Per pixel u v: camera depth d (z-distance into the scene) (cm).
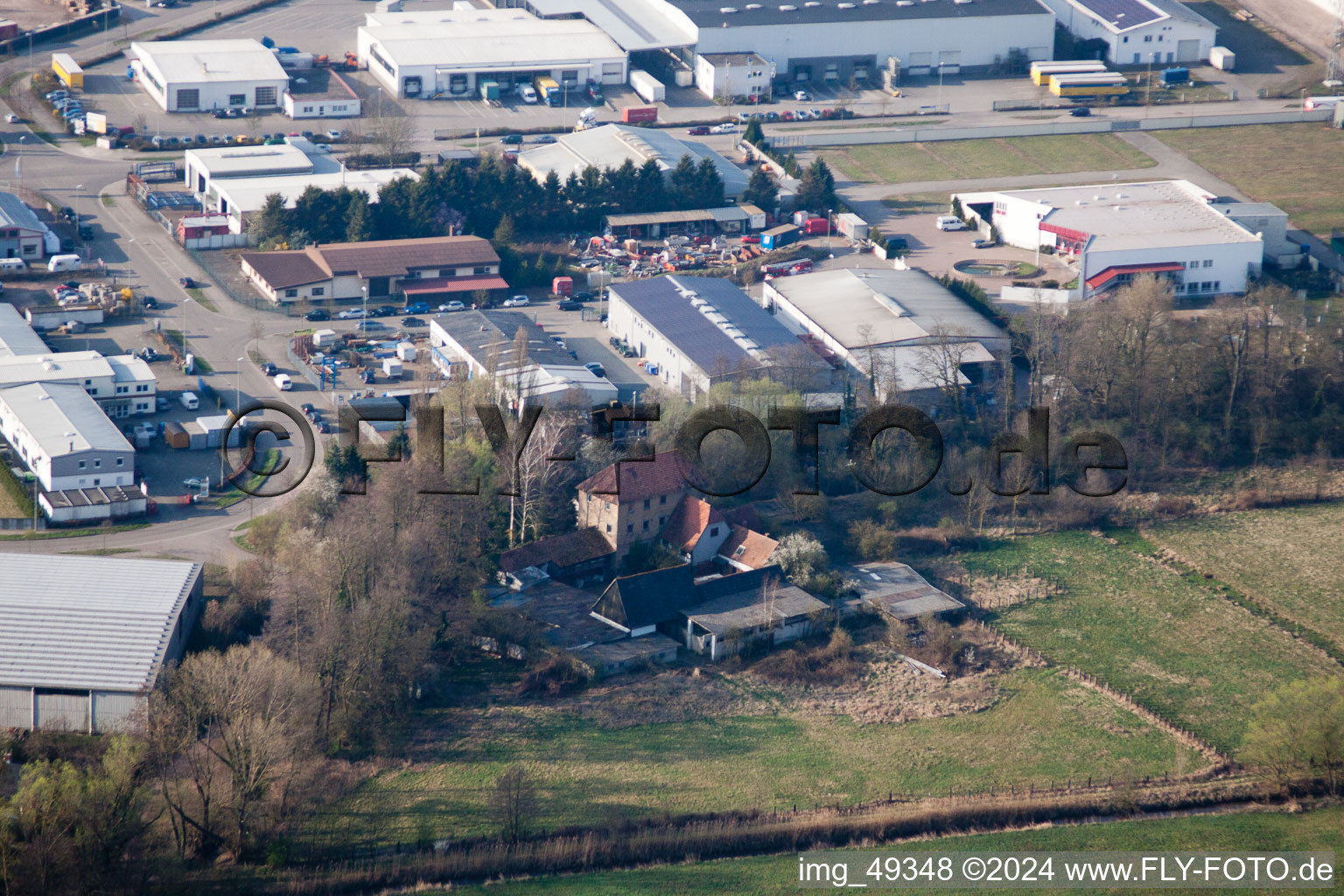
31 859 14488
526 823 16112
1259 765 17338
